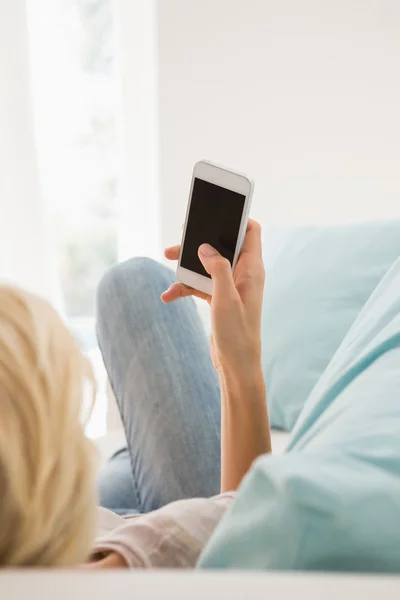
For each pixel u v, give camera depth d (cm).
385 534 35
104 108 252
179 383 107
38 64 243
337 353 92
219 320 79
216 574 29
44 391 36
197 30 217
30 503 34
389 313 83
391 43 207
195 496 103
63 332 40
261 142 222
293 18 212
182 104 223
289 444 76
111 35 246
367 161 216
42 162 248
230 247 89
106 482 115
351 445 45
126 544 53
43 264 248
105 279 115
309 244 137
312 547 35
